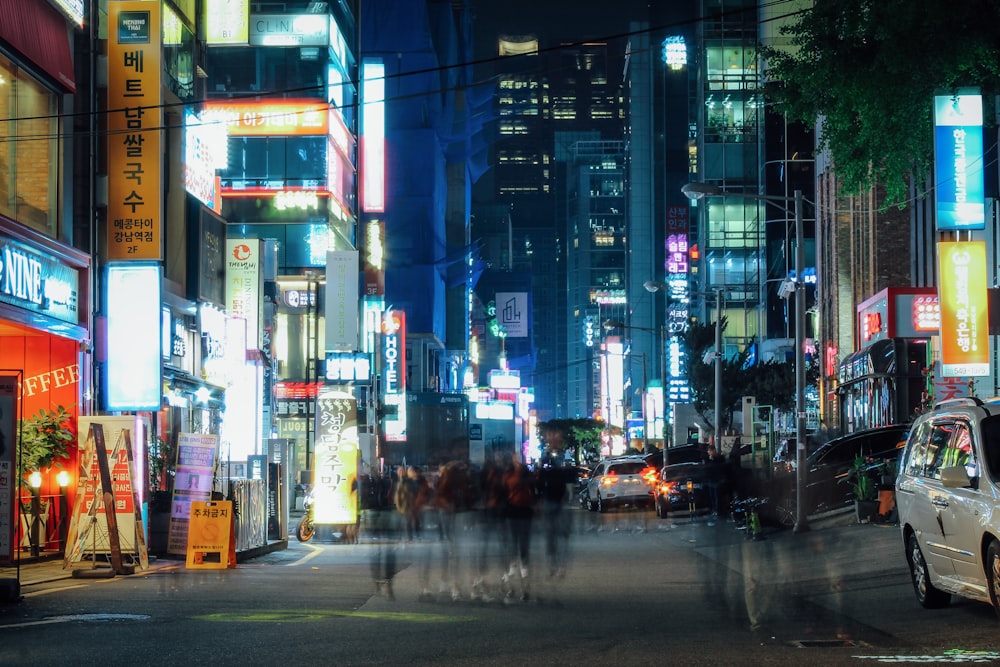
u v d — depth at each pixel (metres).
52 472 25.00
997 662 10.11
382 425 77.69
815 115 26.53
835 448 32.59
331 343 67.94
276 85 72.12
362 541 30.83
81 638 12.06
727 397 68.94
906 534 14.67
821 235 63.56
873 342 43.69
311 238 71.06
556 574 19.44
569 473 19.80
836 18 23.95
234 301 45.59
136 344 29.61
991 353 30.02
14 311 23.28
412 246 109.00
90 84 29.27
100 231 29.97
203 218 38.69
